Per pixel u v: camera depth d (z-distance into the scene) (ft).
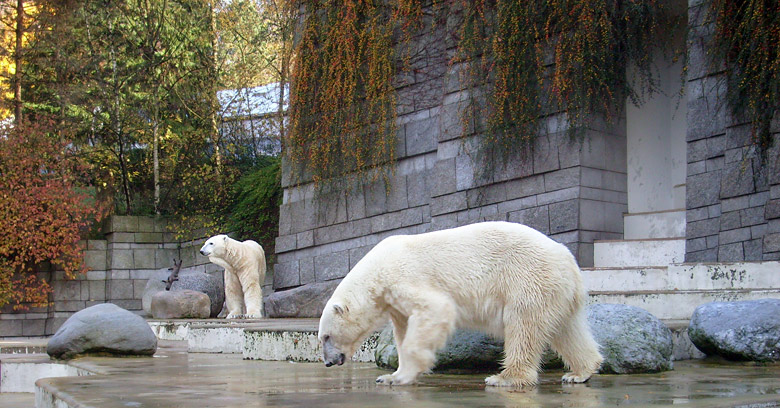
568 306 14.80
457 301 15.14
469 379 16.38
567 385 14.71
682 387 14.19
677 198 37.27
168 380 17.15
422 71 41.47
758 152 29.30
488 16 36.76
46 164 57.57
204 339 31.83
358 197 44.34
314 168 45.78
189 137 64.59
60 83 61.36
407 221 41.88
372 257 15.81
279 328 24.98
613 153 35.70
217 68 69.26
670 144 37.63
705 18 30.83
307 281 47.21
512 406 11.66
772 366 19.08
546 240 15.10
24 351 34.04
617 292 26.50
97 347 25.98
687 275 27.37
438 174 39.65
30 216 54.39
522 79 35.50
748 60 29.40
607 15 34.01
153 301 44.96
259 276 46.06
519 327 14.58
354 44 43.47
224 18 71.15
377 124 42.78
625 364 17.26
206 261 58.39
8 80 62.28
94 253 57.77
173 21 67.92
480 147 37.35
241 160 65.51
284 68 47.98
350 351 15.62
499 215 36.99
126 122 63.41
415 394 13.50
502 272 14.83
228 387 15.35
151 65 63.82
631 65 35.68
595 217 34.83
